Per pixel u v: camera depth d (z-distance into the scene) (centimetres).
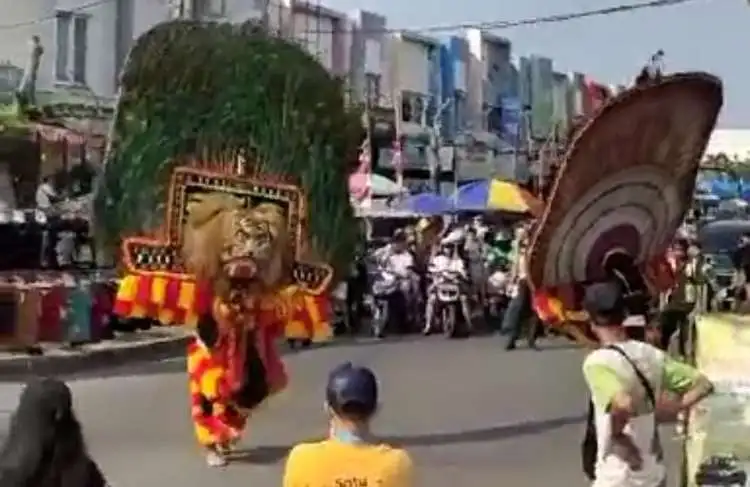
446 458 1312
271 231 1289
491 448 1370
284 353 2303
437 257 2711
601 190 1018
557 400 1731
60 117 3328
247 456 1314
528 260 1030
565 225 1020
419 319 2753
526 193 2442
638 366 670
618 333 682
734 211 4356
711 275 2278
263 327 1291
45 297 2048
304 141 1314
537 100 6072
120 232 1285
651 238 1080
